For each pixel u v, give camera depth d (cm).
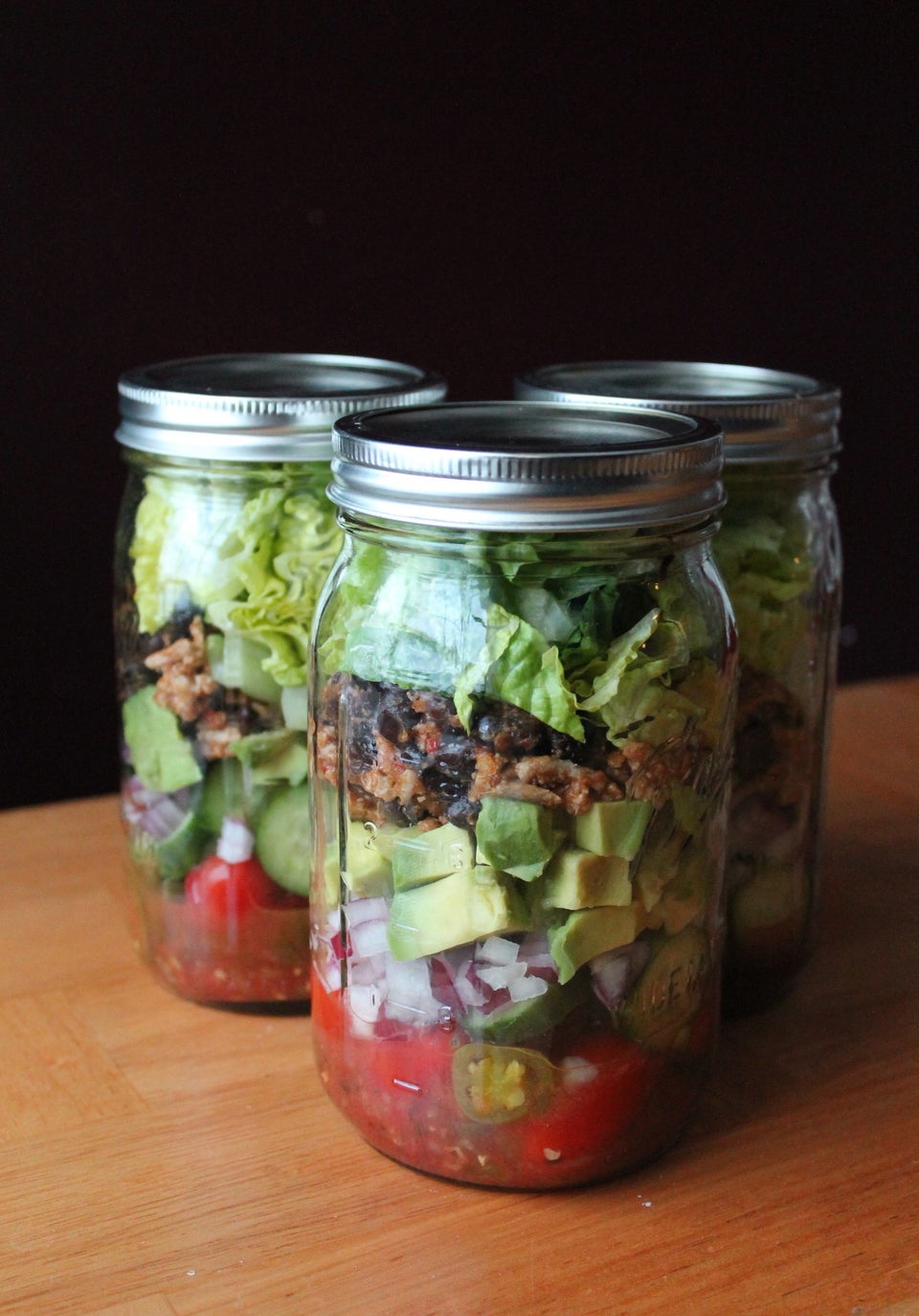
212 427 59
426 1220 55
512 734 53
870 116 95
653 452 52
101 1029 63
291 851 62
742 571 61
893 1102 60
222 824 62
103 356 82
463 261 87
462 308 88
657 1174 57
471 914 53
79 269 81
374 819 55
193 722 62
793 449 60
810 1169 57
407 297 87
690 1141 58
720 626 56
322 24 82
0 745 86
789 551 61
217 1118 59
